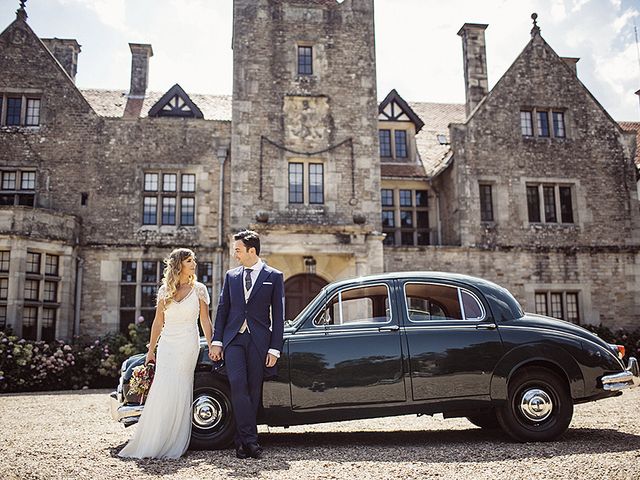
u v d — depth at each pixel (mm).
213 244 14922
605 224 16484
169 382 5031
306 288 14477
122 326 14562
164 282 5254
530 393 5598
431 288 5902
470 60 18156
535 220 16344
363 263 13742
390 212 17359
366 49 15352
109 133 15195
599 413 7559
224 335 5223
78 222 14477
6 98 15125
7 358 12008
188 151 15312
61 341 13094
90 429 6633
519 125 16609
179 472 4352
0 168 14711
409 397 5488
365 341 5578
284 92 14812
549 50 17234
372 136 14930
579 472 4238
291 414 5406
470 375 5547
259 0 15172
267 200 14289
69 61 18359
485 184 16312
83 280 14492
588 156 16781
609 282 16094
